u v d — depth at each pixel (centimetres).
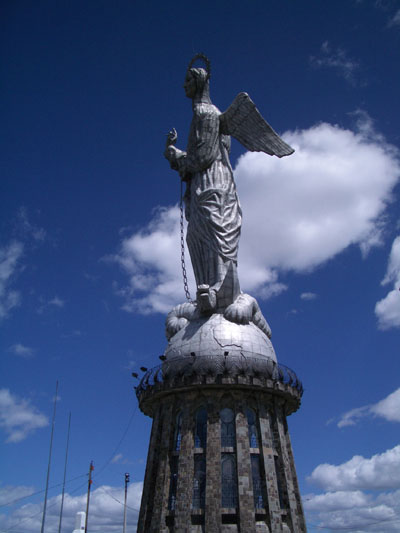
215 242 4994
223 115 5359
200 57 5600
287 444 4741
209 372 4388
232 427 4344
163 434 4484
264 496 4116
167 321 5119
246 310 4759
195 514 4003
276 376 4597
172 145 5800
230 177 5331
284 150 5266
